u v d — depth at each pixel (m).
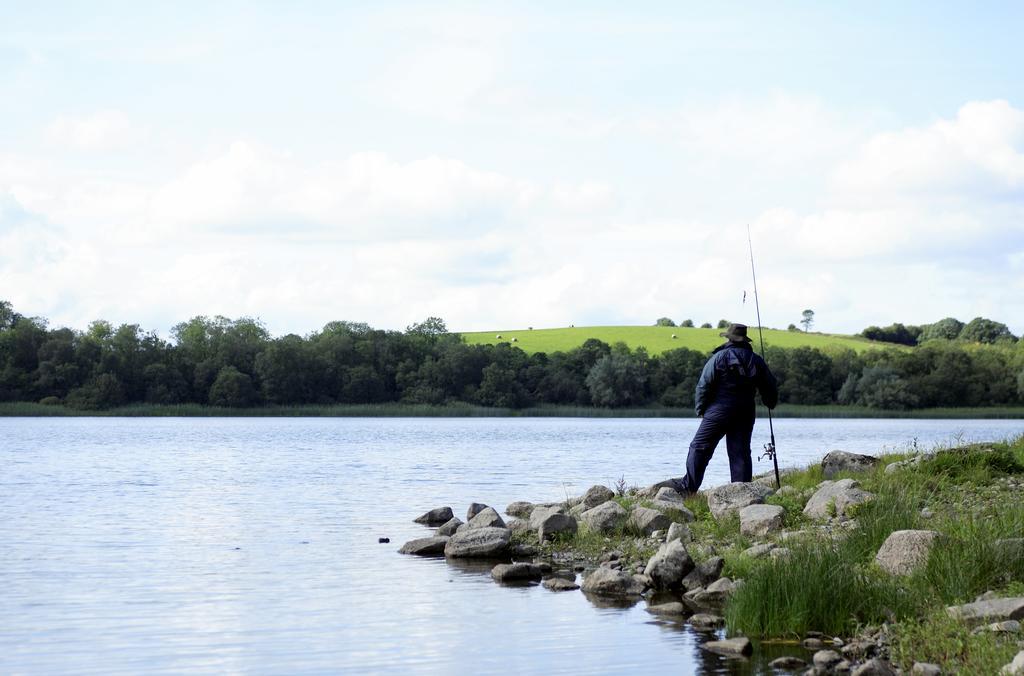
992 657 8.80
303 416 126.25
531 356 139.75
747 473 19.12
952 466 18.14
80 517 22.67
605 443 62.47
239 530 20.47
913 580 11.52
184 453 50.19
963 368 123.88
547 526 18.14
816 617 11.07
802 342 144.00
